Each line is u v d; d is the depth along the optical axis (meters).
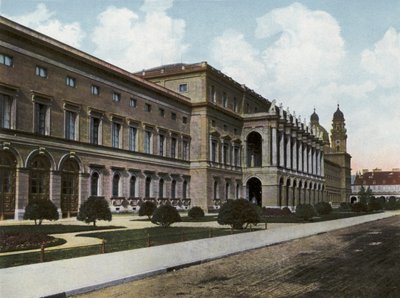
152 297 12.00
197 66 75.50
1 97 40.22
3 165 40.06
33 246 21.48
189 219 49.66
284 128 93.62
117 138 57.50
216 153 78.19
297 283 13.78
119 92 57.66
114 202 55.03
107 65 54.78
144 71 81.75
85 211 34.34
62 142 47.00
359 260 18.80
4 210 39.97
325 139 180.75
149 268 15.81
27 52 43.00
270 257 20.02
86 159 50.69
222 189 79.31
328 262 18.27
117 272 15.00
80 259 18.11
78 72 50.19
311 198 111.25
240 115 87.25
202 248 22.22
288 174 92.88
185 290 12.88
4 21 40.16
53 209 34.44
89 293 12.57
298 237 29.11
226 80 82.56
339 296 11.96
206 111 74.44
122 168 57.03
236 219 34.72
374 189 190.12
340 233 34.06
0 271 15.23
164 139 67.88
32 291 12.08
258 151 97.00
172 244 24.11
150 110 64.50
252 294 12.27
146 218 49.66
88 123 51.44
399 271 15.94
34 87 43.72
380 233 33.69
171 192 69.25
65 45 47.84
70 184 48.38
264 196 85.94
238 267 17.11
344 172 171.75
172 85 77.38
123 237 26.80
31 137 42.91
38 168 43.94
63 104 47.59
